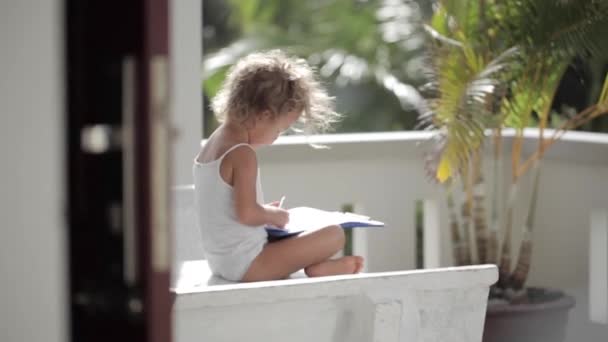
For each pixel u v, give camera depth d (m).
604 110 8.39
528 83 8.28
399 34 17.66
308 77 6.22
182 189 7.06
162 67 3.58
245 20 19.06
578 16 7.96
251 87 6.07
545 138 9.01
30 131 5.07
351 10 18.25
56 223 5.12
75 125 3.75
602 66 12.85
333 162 8.55
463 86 7.95
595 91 13.02
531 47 8.16
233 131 6.14
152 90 3.57
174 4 7.51
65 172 3.79
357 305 5.58
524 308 8.18
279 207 6.49
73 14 3.73
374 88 17.48
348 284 5.55
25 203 5.09
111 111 3.65
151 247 3.62
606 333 8.56
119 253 3.67
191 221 7.03
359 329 5.58
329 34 18.16
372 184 8.70
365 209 8.70
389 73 17.55
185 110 7.55
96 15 3.69
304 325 5.54
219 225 6.11
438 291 5.75
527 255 8.47
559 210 9.01
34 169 5.09
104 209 3.70
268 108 6.05
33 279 5.13
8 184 5.06
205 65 17.27
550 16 8.02
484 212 8.62
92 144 3.69
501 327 8.18
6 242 5.09
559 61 8.24
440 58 8.29
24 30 5.04
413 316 5.61
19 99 5.05
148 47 3.55
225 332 5.39
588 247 8.78
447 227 9.02
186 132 7.55
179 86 7.55
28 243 5.12
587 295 8.79
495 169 8.61
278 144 8.30
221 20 19.09
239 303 5.35
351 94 17.52
